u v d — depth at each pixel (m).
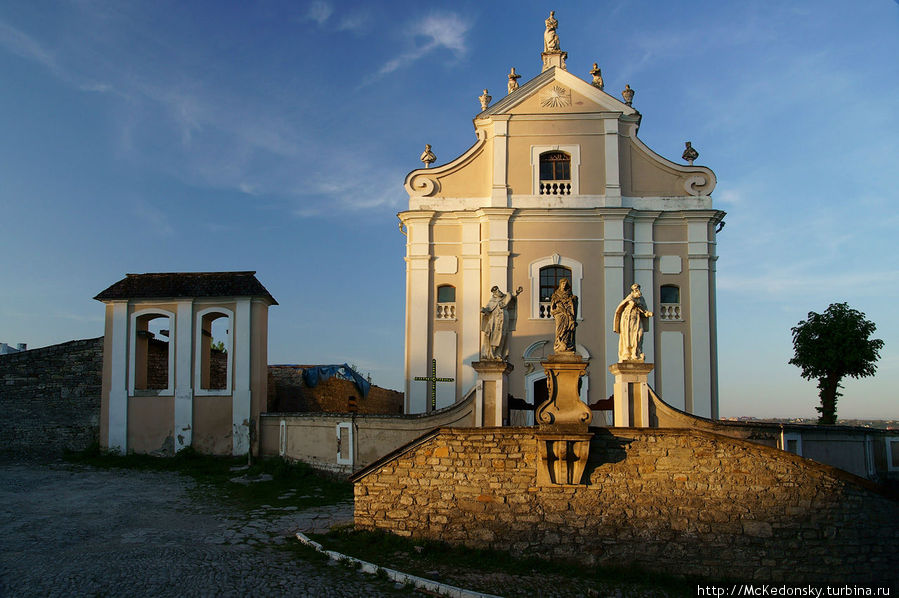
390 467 13.68
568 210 26.36
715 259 26.42
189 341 25.09
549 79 27.34
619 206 26.16
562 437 12.91
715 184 26.64
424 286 26.59
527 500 13.12
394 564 12.28
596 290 26.02
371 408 38.03
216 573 11.23
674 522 12.89
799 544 12.72
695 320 25.77
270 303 26.42
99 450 24.59
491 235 26.44
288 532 14.12
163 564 11.64
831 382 26.66
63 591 10.27
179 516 15.71
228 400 24.69
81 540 13.26
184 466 22.95
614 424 15.98
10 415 25.12
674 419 16.17
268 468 22.09
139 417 24.80
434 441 13.59
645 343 25.70
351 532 13.62
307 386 29.70
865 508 12.82
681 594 11.96
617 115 26.94
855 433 19.00
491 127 27.42
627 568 12.71
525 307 26.09
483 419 15.77
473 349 26.06
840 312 26.45
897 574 12.61
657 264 26.38
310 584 10.95
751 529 12.79
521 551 12.94
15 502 16.86
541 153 27.11
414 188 27.34
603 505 13.02
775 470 12.96
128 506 16.72
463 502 13.28
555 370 13.59
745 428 17.27
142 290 25.50
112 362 25.09
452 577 11.80
